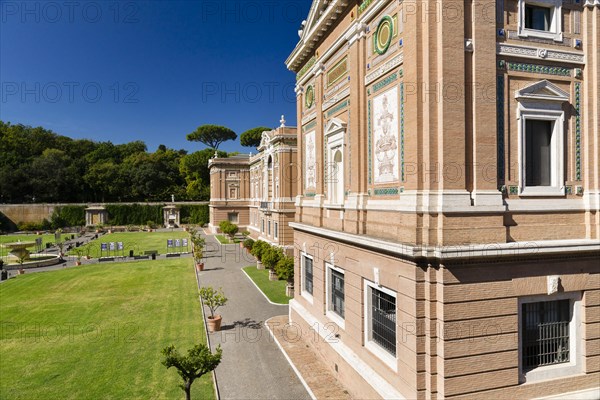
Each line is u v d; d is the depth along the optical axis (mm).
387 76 10969
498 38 9695
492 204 9172
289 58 19484
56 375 13422
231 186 66188
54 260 37719
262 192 48812
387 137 10961
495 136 9328
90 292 25531
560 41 10266
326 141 15656
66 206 76000
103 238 58281
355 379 11641
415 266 8758
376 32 11570
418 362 8750
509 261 9031
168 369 13852
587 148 10477
